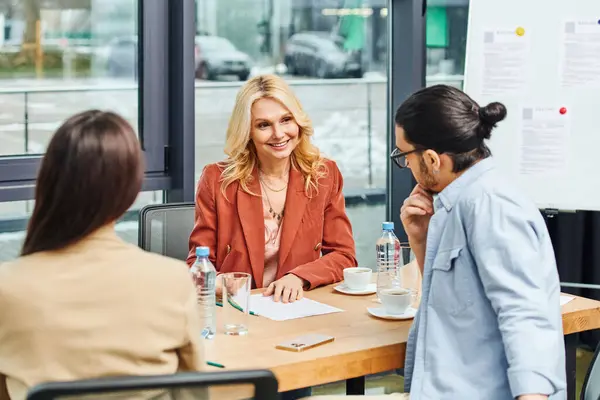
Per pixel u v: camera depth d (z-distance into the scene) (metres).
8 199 3.34
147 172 3.63
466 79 3.63
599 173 3.50
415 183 4.26
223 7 3.93
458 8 4.30
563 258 4.28
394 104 4.30
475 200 1.92
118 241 1.58
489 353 1.90
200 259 2.19
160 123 3.65
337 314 2.39
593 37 3.48
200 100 3.93
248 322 2.23
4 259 3.50
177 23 3.57
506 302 1.78
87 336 1.51
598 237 4.25
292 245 2.88
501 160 3.59
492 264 1.83
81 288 1.52
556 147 3.53
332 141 4.34
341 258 2.87
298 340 2.10
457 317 1.94
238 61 4.01
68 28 3.52
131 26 3.61
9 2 3.40
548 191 3.55
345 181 4.40
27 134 3.51
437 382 1.92
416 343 2.02
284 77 4.16
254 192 2.88
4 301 1.50
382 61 4.35
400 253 2.48
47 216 1.52
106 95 3.62
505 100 3.58
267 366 1.93
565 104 3.52
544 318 1.76
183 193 3.66
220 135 4.00
